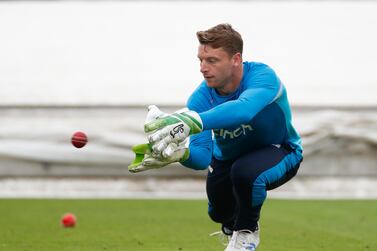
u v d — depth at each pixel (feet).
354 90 180.65
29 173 163.22
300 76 191.72
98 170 163.94
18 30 218.79
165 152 57.52
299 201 149.28
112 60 202.08
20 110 166.30
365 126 163.32
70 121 164.25
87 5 234.99
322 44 212.64
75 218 113.39
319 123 162.30
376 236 100.73
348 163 165.37
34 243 92.22
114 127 163.22
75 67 195.93
